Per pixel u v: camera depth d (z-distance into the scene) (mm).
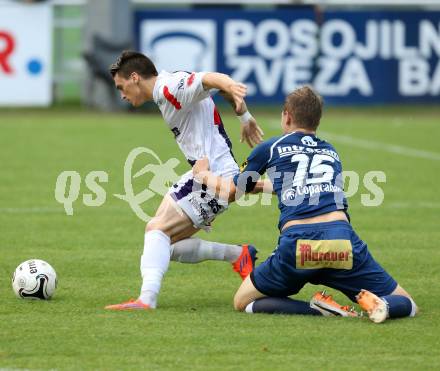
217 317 21719
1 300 23188
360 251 21500
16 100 73188
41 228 33938
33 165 49125
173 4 92875
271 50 75062
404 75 77000
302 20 75062
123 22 74188
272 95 75625
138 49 74938
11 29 72125
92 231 33562
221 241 32531
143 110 76750
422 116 74562
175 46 74562
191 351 18844
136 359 18266
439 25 76562
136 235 32969
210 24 74375
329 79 76188
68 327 20531
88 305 22859
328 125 68938
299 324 21062
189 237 24359
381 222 35844
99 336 19812
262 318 21641
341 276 21656
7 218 35844
